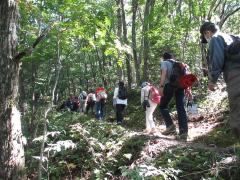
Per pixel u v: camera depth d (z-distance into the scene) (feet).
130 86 36.40
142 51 34.96
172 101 22.90
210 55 7.12
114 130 14.74
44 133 8.59
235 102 6.74
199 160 9.41
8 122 7.96
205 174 8.79
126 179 10.16
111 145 12.74
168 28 27.27
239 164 8.66
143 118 23.76
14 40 8.03
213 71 6.95
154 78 36.60
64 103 40.04
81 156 12.43
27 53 8.16
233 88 6.77
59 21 9.88
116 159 11.73
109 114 31.12
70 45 12.92
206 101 19.85
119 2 35.55
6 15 7.84
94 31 9.73
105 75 53.31
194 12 25.20
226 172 8.63
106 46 9.53
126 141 12.44
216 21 25.85
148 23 29.53
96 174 10.52
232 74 6.82
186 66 12.82
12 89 8.01
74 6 9.86
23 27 13.65
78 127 13.46
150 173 7.71
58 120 18.83
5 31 7.86
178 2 32.24
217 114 16.72
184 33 26.86
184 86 12.42
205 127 15.05
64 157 12.50
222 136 12.73
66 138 13.74
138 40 44.14
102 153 12.32
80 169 12.01
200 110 18.51
